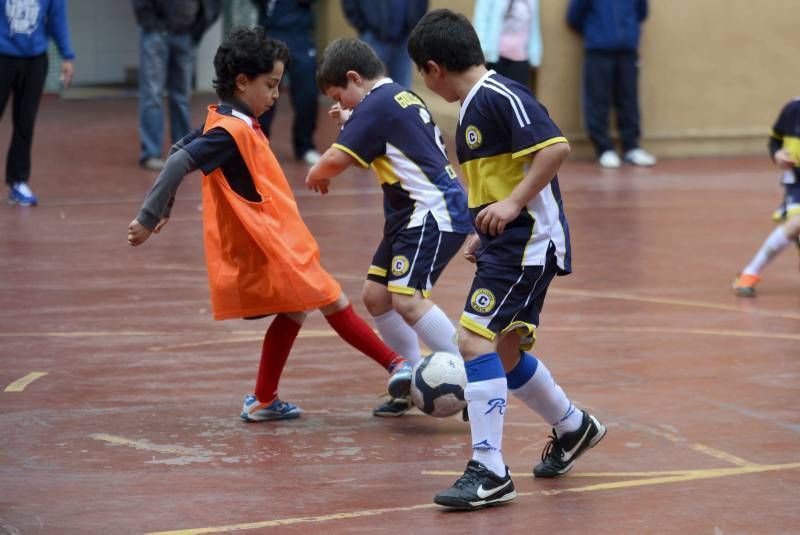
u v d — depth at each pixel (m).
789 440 19.53
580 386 22.73
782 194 48.06
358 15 52.69
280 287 19.64
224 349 25.34
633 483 17.45
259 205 19.47
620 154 56.72
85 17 74.62
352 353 25.20
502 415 16.59
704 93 58.69
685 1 57.78
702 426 20.30
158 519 15.84
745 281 31.22
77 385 22.56
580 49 55.62
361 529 15.54
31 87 41.56
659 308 29.55
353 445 19.36
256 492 16.98
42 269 32.84
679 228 40.66
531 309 16.98
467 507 16.20
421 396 19.66
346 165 20.19
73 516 15.94
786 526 15.67
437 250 20.22
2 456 18.53
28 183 46.38
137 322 27.45
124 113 65.81
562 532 15.48
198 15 49.84
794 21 59.25
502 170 16.69
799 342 26.30
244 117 19.66
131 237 18.67
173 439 19.52
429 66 16.95
